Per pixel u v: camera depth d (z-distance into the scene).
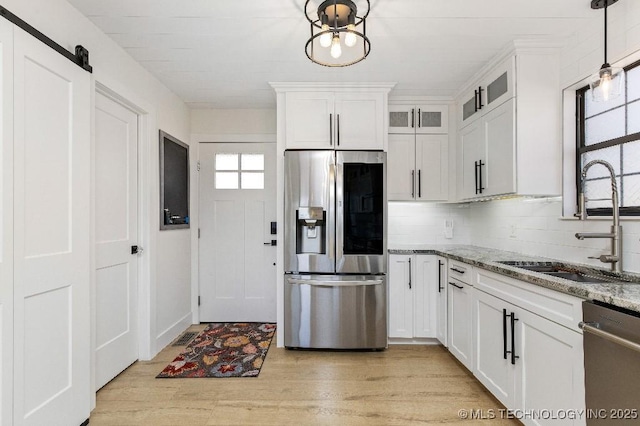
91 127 1.92
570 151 2.17
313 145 2.87
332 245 2.73
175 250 3.11
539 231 2.40
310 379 2.33
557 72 2.21
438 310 2.86
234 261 3.58
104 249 2.21
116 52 2.21
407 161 3.16
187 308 3.39
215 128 3.57
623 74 1.70
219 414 1.92
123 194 2.41
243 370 2.46
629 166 1.83
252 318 3.57
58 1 1.71
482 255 2.49
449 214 3.46
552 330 1.47
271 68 2.58
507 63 2.27
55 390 1.61
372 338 2.75
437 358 2.67
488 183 2.53
